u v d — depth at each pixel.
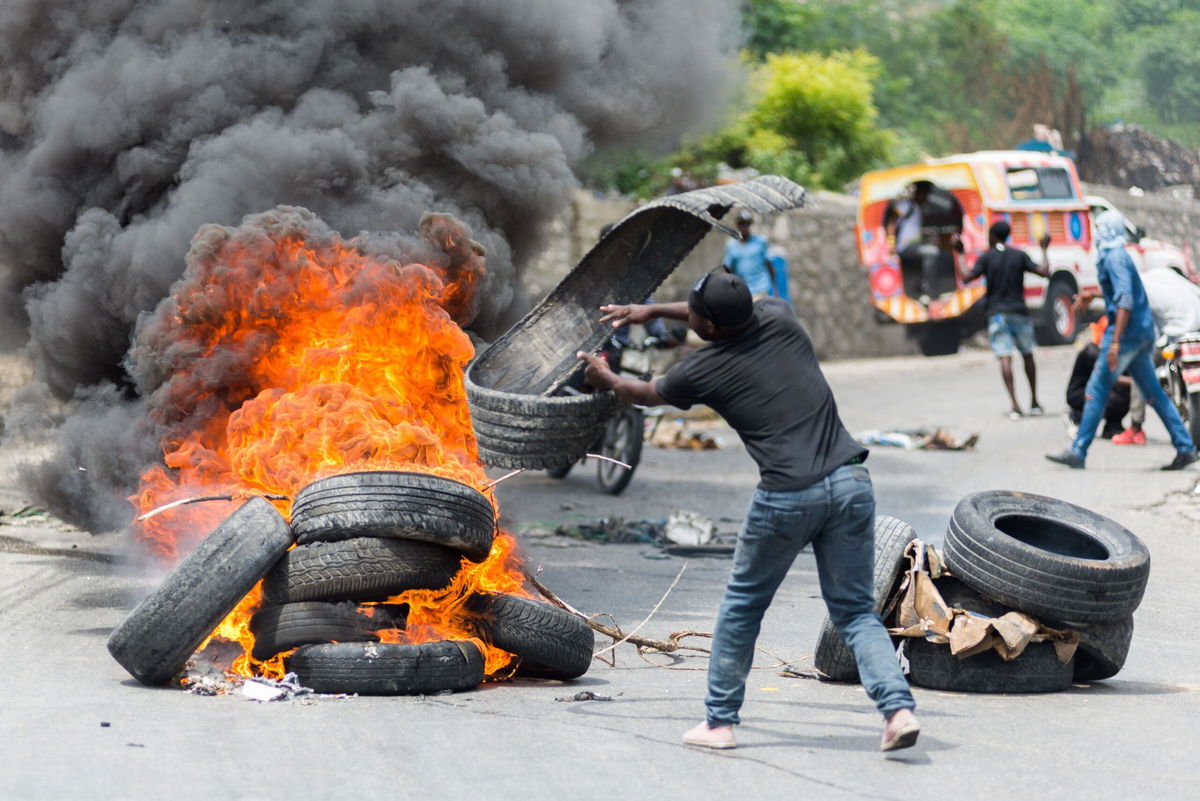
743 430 7.81
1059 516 10.16
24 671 9.50
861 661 7.72
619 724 8.34
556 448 10.41
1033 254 36.59
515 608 9.48
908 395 31.08
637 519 17.67
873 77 44.31
